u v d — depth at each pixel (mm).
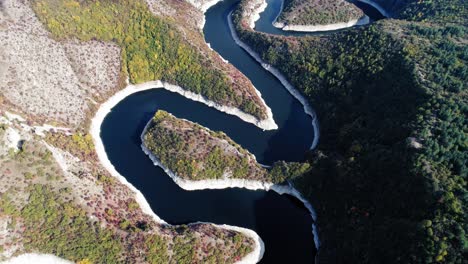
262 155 142250
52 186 107938
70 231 103312
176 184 128625
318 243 114562
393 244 93562
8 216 101125
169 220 118812
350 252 102125
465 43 151375
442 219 89188
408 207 98688
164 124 139500
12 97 127875
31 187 105750
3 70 131750
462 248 83062
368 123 133625
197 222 118250
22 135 115250
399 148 111375
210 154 130000
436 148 104688
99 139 140875
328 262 105188
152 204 122688
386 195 105688
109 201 113375
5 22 142500
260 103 157750
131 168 132625
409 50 147625
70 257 100188
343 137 135250
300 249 114125
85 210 107000
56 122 131375
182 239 106812
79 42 158000
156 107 158125
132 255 101562
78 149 126438
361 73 153750
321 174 125000
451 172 100312
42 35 149375
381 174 110812
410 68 138625
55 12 156250
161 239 105438
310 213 123438
